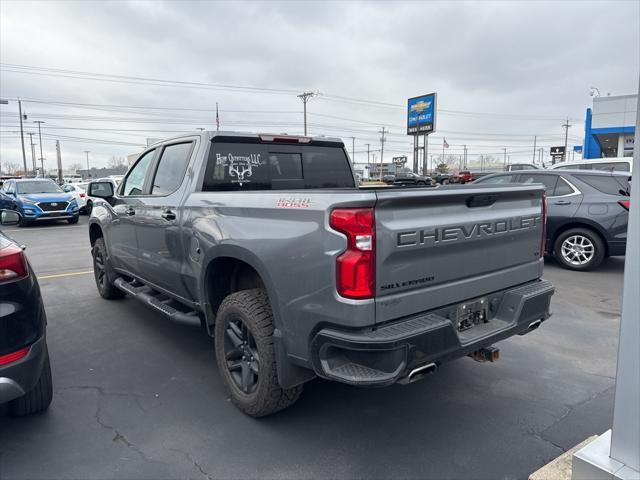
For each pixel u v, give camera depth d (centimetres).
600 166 1052
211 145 405
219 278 366
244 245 308
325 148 488
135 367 418
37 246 1173
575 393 364
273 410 316
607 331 498
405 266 260
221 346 344
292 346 282
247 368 325
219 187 407
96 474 271
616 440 209
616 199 739
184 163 420
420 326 258
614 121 2388
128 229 499
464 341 281
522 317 317
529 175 842
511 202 325
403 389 372
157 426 321
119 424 324
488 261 310
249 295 321
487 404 348
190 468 276
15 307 275
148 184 474
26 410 327
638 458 203
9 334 271
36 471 274
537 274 353
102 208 585
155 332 507
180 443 301
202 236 356
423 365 262
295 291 274
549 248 810
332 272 252
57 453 291
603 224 744
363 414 335
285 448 295
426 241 266
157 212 429
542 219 353
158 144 475
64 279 772
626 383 203
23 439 306
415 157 4444
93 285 726
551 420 325
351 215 245
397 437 306
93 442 303
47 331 511
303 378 298
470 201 293
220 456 287
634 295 198
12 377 272
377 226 246
